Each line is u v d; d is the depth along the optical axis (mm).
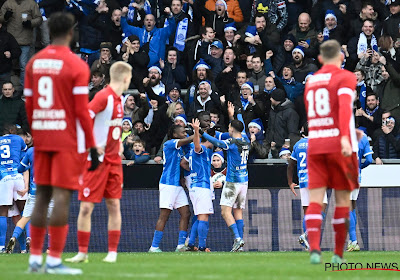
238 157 43000
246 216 45781
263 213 45750
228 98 52500
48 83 21812
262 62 54250
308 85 25531
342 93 24469
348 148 23891
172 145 43562
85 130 21828
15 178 45031
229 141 42969
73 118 21953
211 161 46656
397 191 45875
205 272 22609
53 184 21875
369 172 45812
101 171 27766
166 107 50969
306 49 54906
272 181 45875
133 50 55000
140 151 46688
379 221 45750
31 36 57812
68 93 21844
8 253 42562
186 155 43969
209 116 45688
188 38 56938
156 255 35938
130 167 46344
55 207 21812
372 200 45812
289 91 53406
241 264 26812
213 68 55031
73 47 58312
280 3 59500
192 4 58406
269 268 24484
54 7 59969
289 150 48312
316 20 58281
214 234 46375
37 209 22219
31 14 57625
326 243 45406
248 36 56344
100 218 46094
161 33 57250
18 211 46031
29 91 22266
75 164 22031
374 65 53938
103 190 28000
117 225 28734
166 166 44000
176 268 24406
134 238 46281
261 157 46625
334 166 25203
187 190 46469
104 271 22969
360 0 59188
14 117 54000
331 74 24984
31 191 42969
